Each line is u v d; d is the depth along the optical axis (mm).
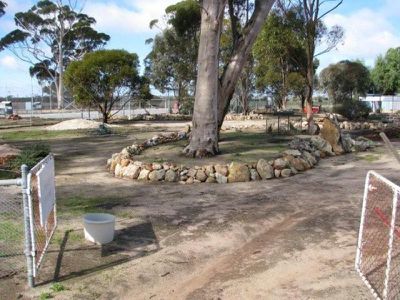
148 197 8883
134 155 12875
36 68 59625
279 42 23656
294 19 22844
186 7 33688
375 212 7324
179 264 5480
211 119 12461
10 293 4633
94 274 5137
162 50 38906
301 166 11805
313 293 4645
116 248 5957
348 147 15266
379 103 45500
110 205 8234
